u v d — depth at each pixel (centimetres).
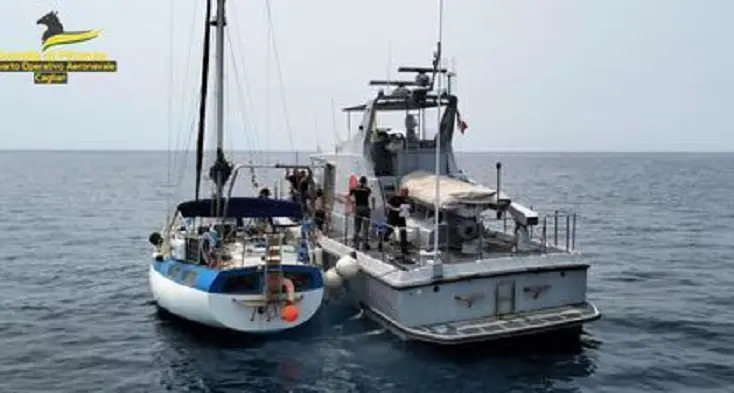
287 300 1387
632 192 7025
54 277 2269
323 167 1983
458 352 1348
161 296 1565
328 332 1469
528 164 19500
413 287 1284
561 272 1387
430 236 1498
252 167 1819
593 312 1362
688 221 4216
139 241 3219
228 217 1697
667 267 2508
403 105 1720
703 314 1738
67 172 11825
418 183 1577
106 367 1319
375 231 1652
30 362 1352
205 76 1794
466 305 1325
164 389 1202
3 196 6097
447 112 1745
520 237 1476
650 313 1739
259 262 1484
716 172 13125
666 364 1323
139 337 1513
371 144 1720
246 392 1179
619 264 2573
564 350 1385
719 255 2811
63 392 1192
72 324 1638
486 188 1505
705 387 1206
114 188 7425
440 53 1363
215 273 1382
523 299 1360
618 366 1304
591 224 4009
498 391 1167
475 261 1334
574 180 9550
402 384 1194
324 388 1183
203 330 1542
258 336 1444
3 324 1641
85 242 3170
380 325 1448
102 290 2045
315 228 1739
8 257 2708
